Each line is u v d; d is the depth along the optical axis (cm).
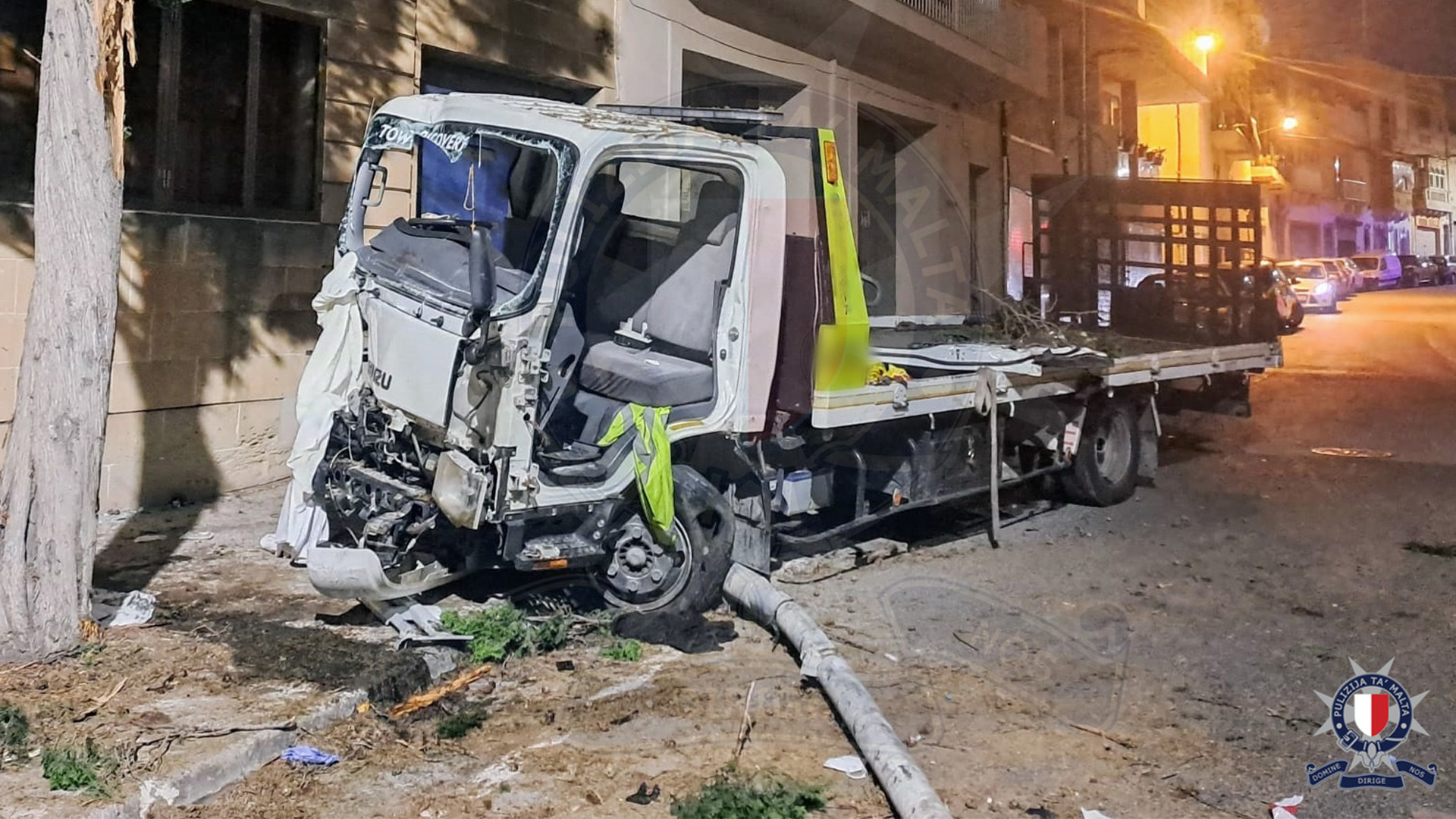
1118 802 390
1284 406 1355
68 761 357
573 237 496
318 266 838
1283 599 628
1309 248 4744
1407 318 2792
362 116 857
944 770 411
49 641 455
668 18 1130
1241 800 396
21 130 682
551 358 512
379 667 464
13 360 675
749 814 363
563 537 521
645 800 375
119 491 730
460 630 512
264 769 384
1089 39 2211
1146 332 1178
